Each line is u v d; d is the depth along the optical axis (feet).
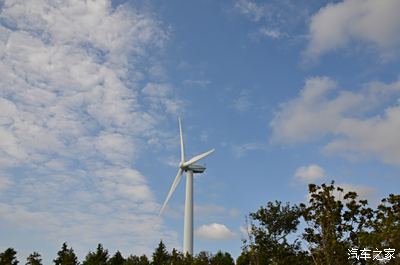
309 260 136.36
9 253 205.16
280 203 164.14
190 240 260.62
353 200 118.83
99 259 223.10
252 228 160.97
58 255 231.50
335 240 113.60
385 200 116.37
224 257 250.57
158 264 220.64
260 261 154.40
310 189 120.88
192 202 267.39
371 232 112.57
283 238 160.56
